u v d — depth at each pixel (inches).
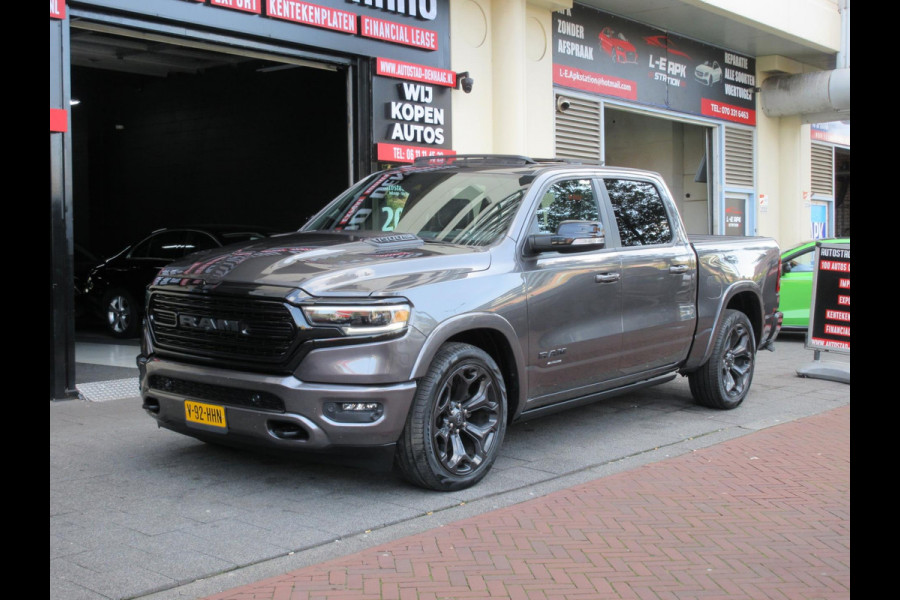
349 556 159.0
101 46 587.2
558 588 146.8
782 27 653.3
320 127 619.5
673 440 255.0
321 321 176.7
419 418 187.3
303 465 219.0
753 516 186.2
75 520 176.9
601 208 247.6
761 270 310.8
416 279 190.9
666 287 261.1
